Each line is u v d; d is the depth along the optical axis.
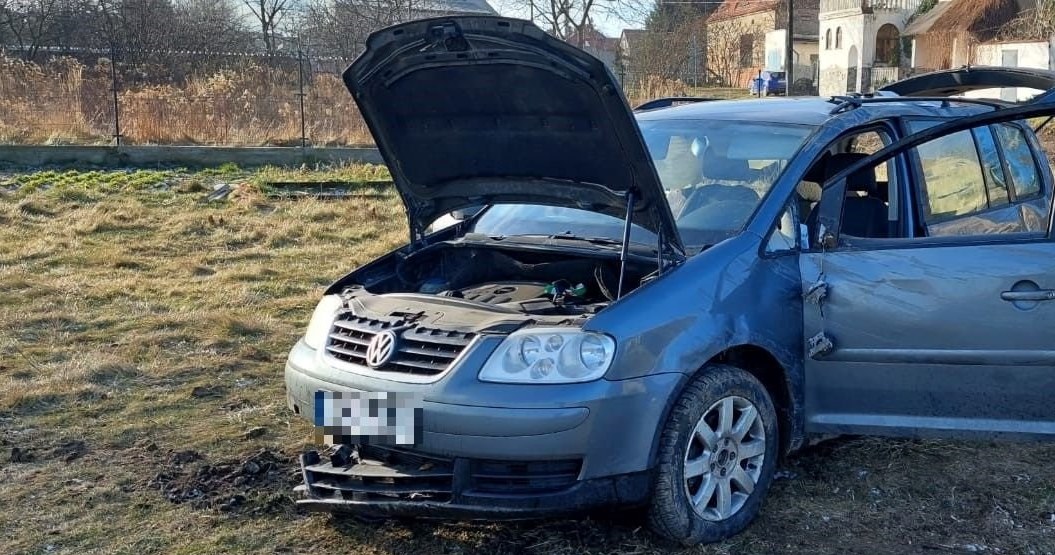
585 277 4.27
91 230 11.11
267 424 5.21
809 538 3.88
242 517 4.11
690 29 42.97
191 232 11.29
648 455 3.52
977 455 4.71
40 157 16.55
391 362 3.65
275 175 16.02
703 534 3.73
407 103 4.17
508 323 3.59
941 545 3.84
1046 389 4.01
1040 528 3.99
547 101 3.78
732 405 3.79
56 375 5.93
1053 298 3.95
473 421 3.40
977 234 4.23
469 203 4.55
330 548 3.85
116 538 3.92
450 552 3.78
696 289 3.70
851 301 3.98
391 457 3.78
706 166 4.51
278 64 21.09
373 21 36.94
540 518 3.47
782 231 4.05
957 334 3.97
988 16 40.75
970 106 5.11
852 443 4.84
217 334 6.91
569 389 3.40
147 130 18.52
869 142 4.60
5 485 4.42
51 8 30.73
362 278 4.47
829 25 49.84
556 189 4.19
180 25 30.14
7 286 8.27
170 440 4.98
